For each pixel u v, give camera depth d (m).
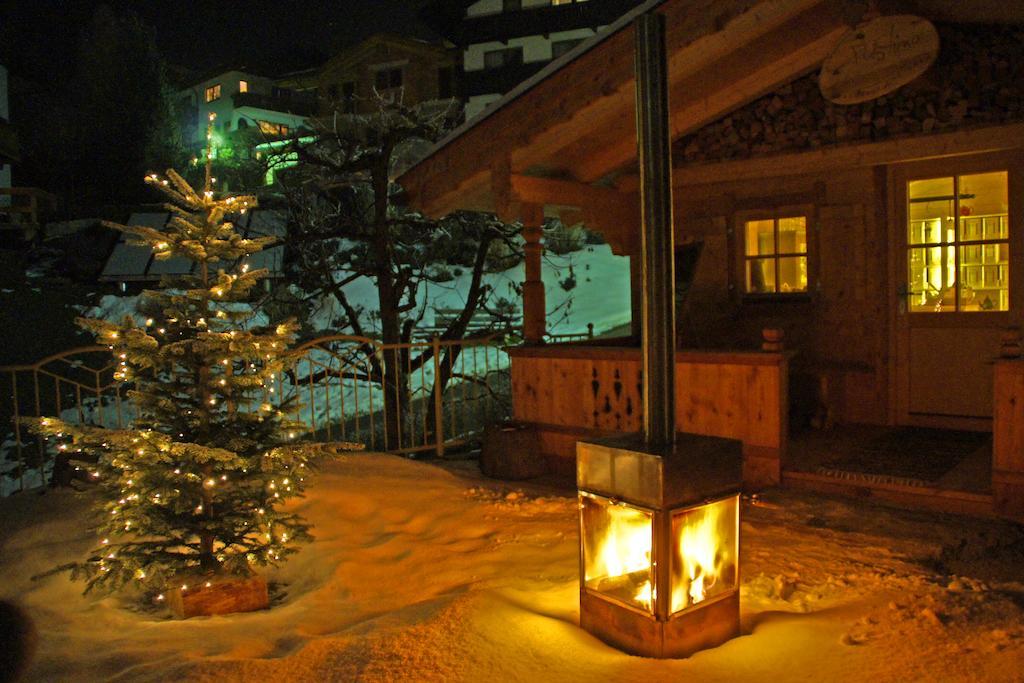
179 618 4.32
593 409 7.25
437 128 13.27
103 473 4.62
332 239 14.99
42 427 4.35
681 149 8.64
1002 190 6.98
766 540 4.94
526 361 7.75
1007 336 5.23
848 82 6.77
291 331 4.87
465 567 4.70
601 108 6.55
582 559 3.57
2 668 1.86
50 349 15.32
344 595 4.47
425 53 30.61
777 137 7.96
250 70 37.41
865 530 5.10
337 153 13.91
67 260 19.56
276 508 5.86
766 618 3.66
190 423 4.66
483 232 13.68
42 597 4.54
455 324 13.62
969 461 6.12
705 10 5.93
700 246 8.61
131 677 3.27
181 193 4.72
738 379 6.28
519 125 7.10
